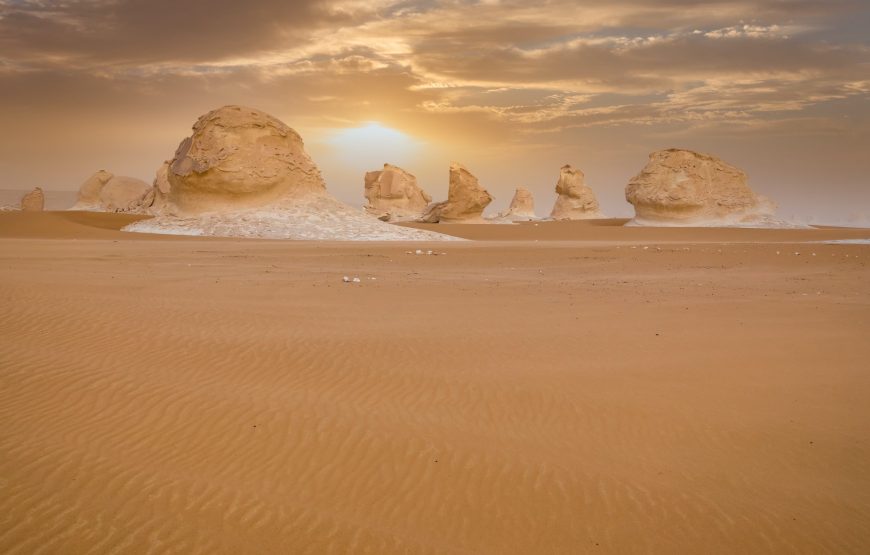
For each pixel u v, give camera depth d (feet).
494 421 33.63
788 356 46.32
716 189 261.03
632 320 57.52
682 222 257.96
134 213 226.17
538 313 60.03
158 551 21.98
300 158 206.59
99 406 33.50
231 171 192.54
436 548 22.99
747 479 28.63
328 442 30.42
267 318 53.47
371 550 22.66
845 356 46.47
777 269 108.06
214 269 91.45
